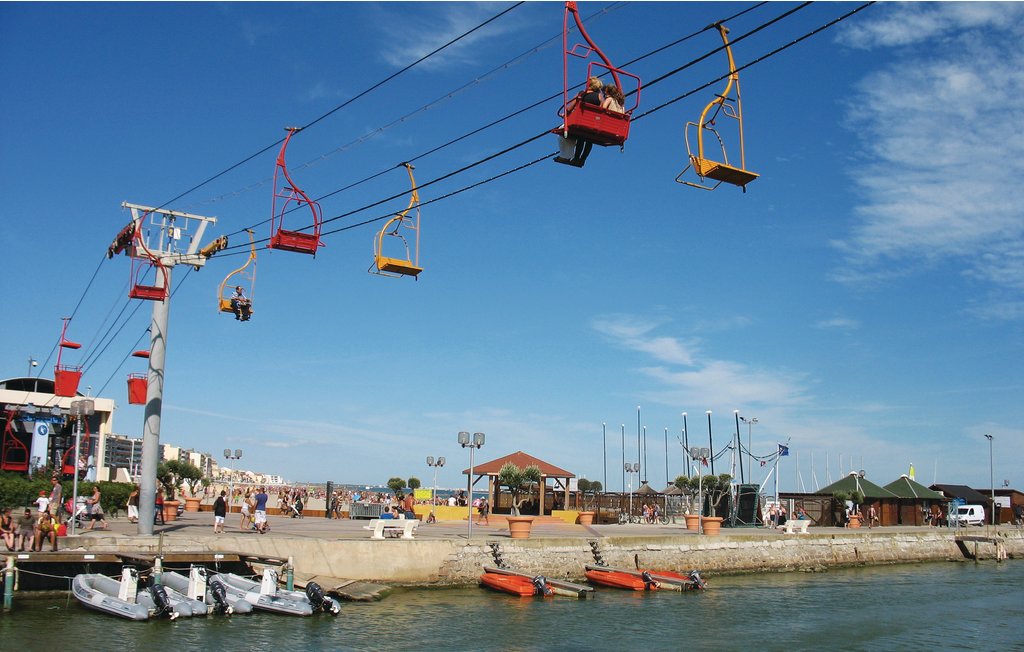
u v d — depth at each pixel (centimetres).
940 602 3850
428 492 7569
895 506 7544
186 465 8369
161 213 3234
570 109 1553
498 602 3262
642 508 6912
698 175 1536
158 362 3198
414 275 2416
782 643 2756
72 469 5256
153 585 2686
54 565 2845
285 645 2323
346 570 3356
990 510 8644
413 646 2423
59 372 3709
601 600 3469
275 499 6800
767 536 5016
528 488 6112
